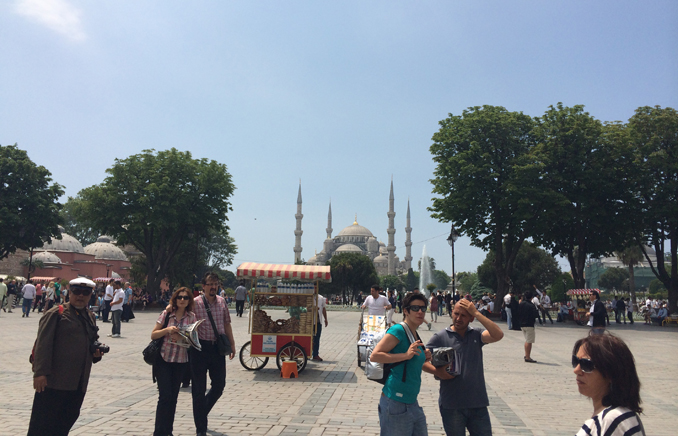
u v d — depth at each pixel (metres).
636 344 23.34
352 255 118.62
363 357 13.45
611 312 50.59
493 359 16.72
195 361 7.62
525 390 11.42
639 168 42.12
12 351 15.49
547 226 41.94
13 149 57.09
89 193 50.22
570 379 12.95
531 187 39.47
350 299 120.88
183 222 52.25
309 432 7.48
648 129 43.91
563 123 42.00
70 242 80.62
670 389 11.99
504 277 43.09
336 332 25.88
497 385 12.04
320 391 10.57
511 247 44.94
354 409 8.98
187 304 7.36
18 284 54.91
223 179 54.12
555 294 60.69
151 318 34.06
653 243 45.97
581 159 40.53
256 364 13.62
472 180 41.59
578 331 29.77
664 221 43.28
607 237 44.84
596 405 3.12
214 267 102.31
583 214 41.44
